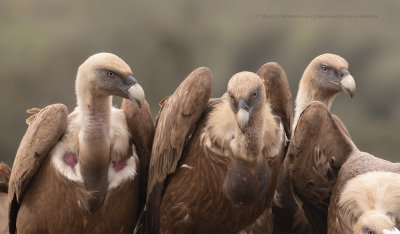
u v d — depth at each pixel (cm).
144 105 1320
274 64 1331
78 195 1248
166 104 1315
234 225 1286
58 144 1259
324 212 1385
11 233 1348
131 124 1302
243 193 1185
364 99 3994
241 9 4316
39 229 1287
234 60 4147
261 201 1266
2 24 4438
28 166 1249
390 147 3859
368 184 1209
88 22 4528
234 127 1188
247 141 1154
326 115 1316
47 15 4591
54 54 4350
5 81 4159
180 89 1268
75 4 4634
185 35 4456
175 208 1291
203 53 4338
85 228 1274
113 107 1342
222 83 4053
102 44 4441
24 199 1289
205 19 4438
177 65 4428
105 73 1219
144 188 1362
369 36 4025
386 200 1186
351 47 4028
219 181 1228
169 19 4500
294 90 3938
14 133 4041
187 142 1267
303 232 1452
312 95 1673
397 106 3959
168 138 1268
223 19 4369
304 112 1322
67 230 1277
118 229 1302
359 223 1154
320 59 1667
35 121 1275
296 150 1335
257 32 4147
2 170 1441
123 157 1277
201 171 1248
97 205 1253
